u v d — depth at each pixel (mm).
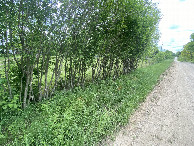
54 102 4398
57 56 5195
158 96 6301
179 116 4484
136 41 8695
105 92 5441
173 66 20953
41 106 4391
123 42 7961
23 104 4340
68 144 2830
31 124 3410
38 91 5051
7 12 3697
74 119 3686
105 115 3891
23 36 3932
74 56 5391
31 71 4383
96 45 6043
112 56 7582
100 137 3320
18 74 4488
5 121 3494
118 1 6020
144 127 3852
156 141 3301
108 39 6688
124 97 5320
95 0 5148
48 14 4301
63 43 5000
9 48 3889
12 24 3750
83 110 4031
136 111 4723
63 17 4656
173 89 7551
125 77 7910
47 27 4391
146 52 10805
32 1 3969
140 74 9492
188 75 12508
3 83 3992
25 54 3896
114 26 6414
